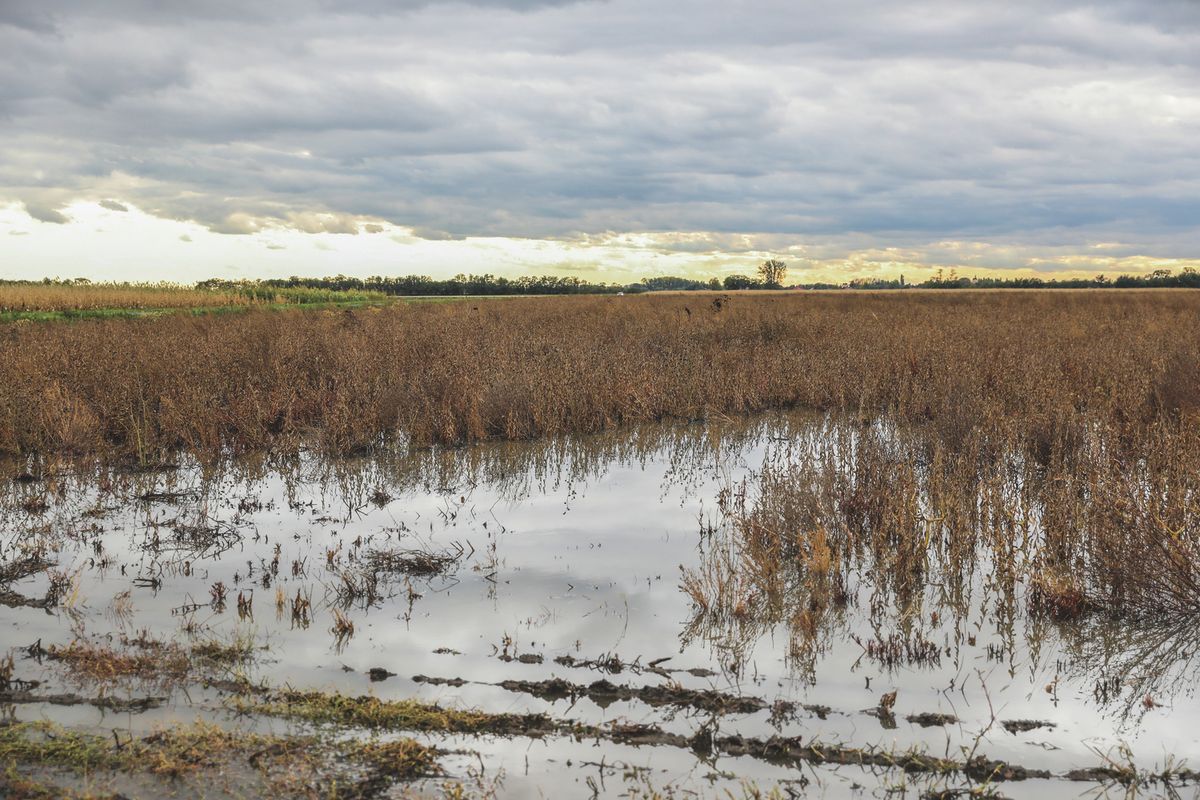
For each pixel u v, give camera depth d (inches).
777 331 668.7
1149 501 203.5
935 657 166.6
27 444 335.3
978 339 581.9
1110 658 168.1
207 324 718.5
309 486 298.0
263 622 182.5
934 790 123.9
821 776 127.3
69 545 232.7
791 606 193.9
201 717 141.0
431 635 176.7
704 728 137.7
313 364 466.3
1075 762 131.2
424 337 556.7
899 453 318.3
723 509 264.4
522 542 239.5
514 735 137.9
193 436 348.8
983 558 226.8
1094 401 366.0
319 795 119.9
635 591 202.7
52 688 150.6
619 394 409.7
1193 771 128.5
